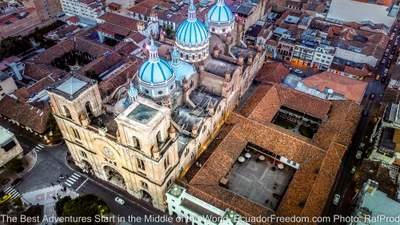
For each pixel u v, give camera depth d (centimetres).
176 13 16350
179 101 9731
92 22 17238
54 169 10050
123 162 8312
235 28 12444
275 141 9962
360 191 8450
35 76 13025
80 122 8231
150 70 8781
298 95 11494
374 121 11131
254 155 10550
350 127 10294
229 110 11125
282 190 9606
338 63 13912
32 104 11219
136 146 7525
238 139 9981
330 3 16712
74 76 8438
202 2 17375
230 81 10069
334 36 15112
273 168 10181
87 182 9706
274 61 14512
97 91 8456
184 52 10212
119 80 11731
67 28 16238
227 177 9781
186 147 8675
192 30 9869
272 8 17912
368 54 13650
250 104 11150
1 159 9725
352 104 11012
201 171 8875
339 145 9594
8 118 11244
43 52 14050
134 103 7506
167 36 14825
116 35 15375
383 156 9106
